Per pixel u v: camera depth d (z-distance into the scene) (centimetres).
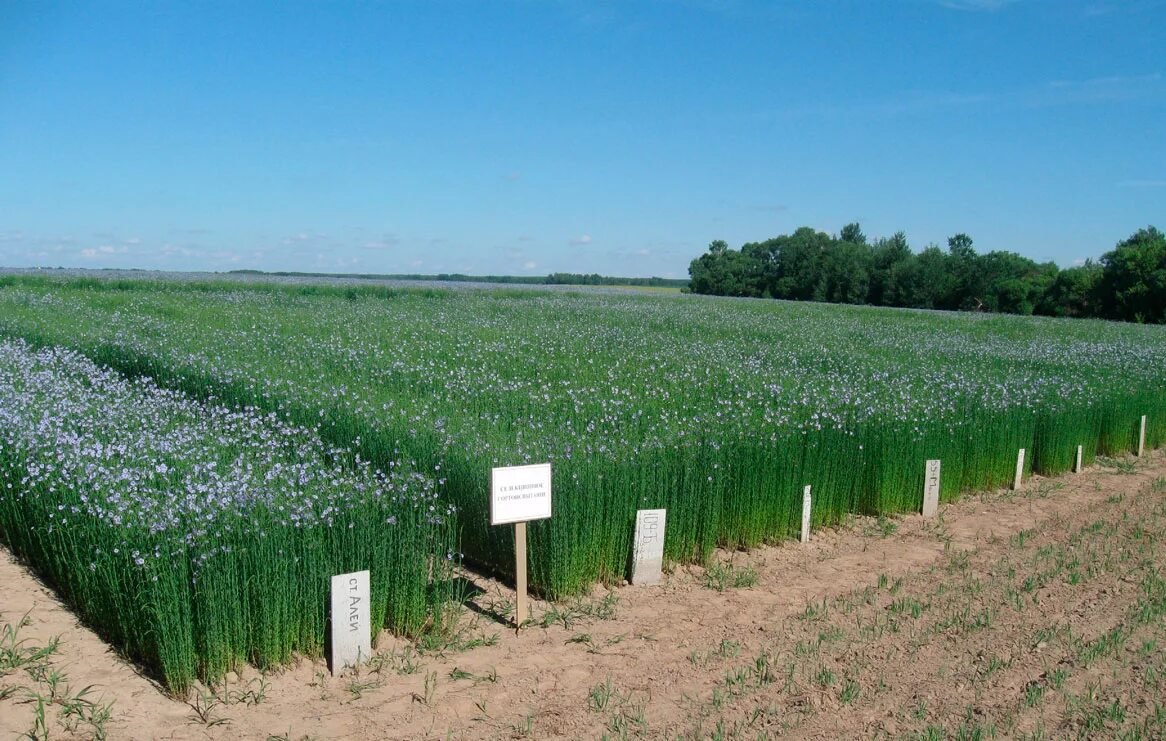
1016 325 4553
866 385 1662
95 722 529
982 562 955
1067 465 1517
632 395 1438
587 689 618
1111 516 1179
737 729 559
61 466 779
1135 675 654
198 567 595
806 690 619
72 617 693
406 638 705
